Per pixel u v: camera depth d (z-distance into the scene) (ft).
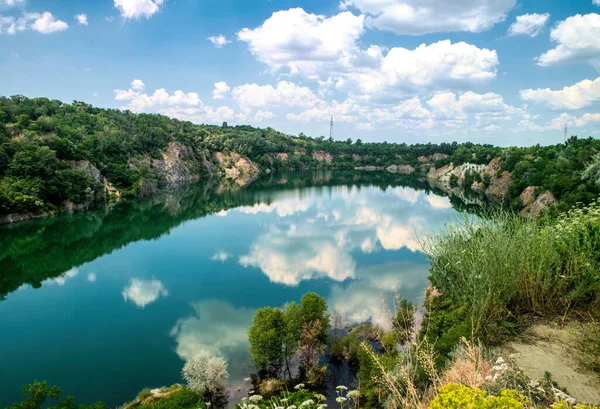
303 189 430.20
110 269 146.00
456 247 59.00
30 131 288.30
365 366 56.95
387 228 206.90
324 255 154.40
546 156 284.61
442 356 37.70
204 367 63.10
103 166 332.39
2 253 169.37
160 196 362.12
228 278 130.41
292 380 65.67
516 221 49.32
